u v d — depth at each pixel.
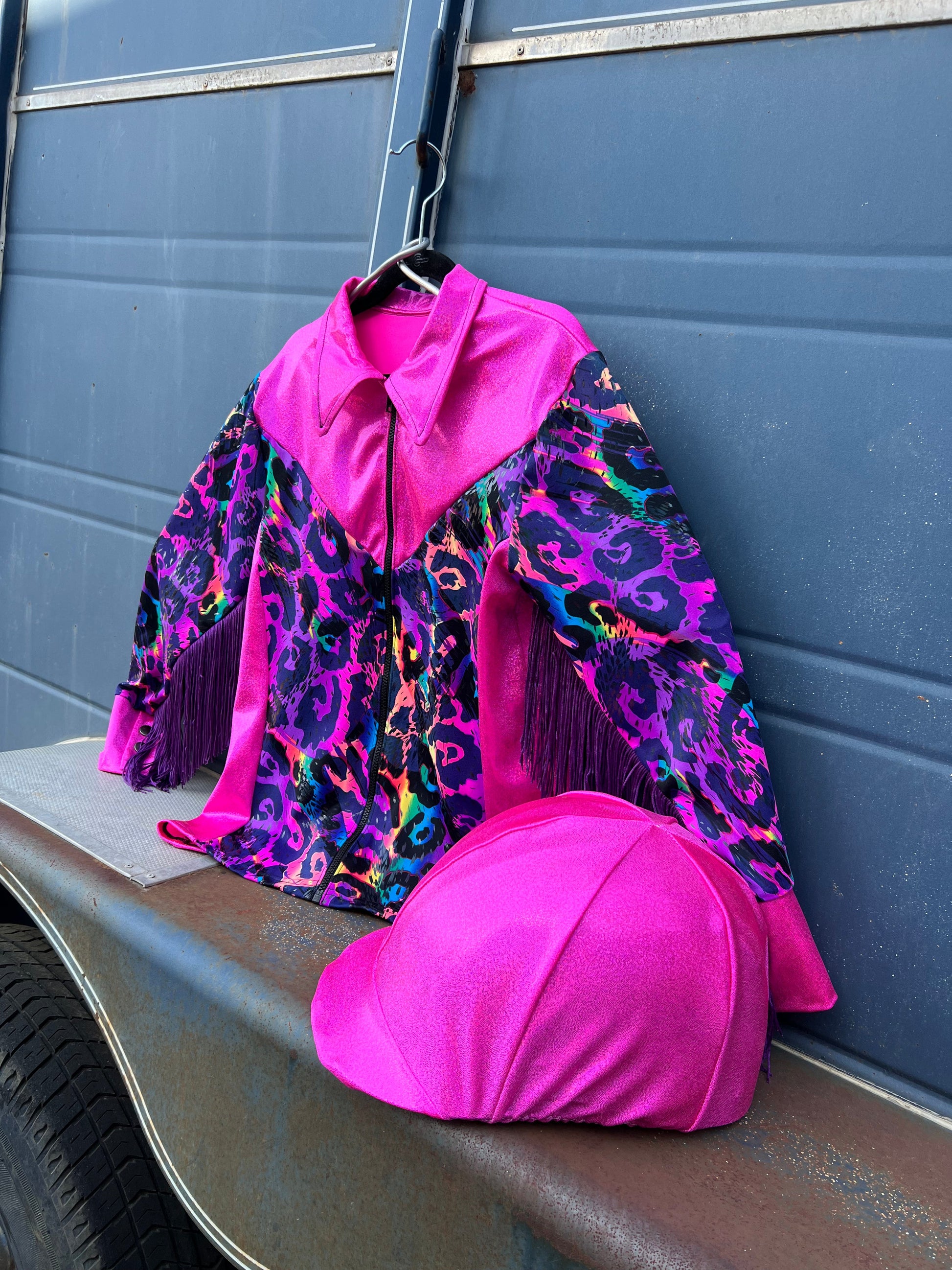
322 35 1.74
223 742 1.70
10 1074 1.35
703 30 1.30
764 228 1.27
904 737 1.18
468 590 1.38
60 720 2.33
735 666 1.19
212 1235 1.15
